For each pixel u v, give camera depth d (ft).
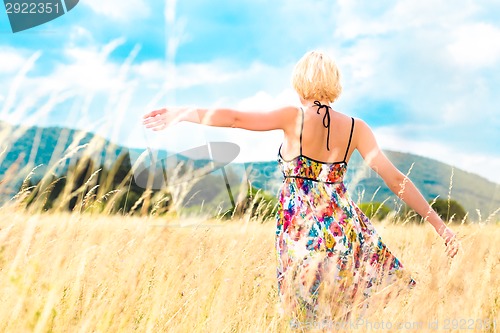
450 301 7.14
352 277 7.66
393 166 8.24
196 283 7.80
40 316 5.57
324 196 7.99
